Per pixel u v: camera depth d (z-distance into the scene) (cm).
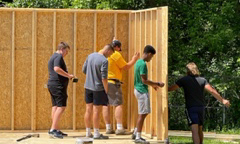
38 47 1563
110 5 2034
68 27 1574
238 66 2077
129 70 1577
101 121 1586
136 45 1552
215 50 2098
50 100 1573
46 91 1572
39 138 1434
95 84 1386
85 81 1558
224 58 2086
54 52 1560
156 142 1399
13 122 1550
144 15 1505
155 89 1371
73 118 1570
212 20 2045
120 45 1475
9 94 1559
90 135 1433
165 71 1387
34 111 1555
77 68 1577
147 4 2131
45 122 1572
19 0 2145
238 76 1986
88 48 1584
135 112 1552
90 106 1420
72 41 1577
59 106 1421
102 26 1586
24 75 1562
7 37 1553
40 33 1563
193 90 1319
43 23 1564
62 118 1575
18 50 1558
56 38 1569
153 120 1463
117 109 1491
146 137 1483
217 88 1945
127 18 1591
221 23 2050
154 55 1452
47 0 2119
